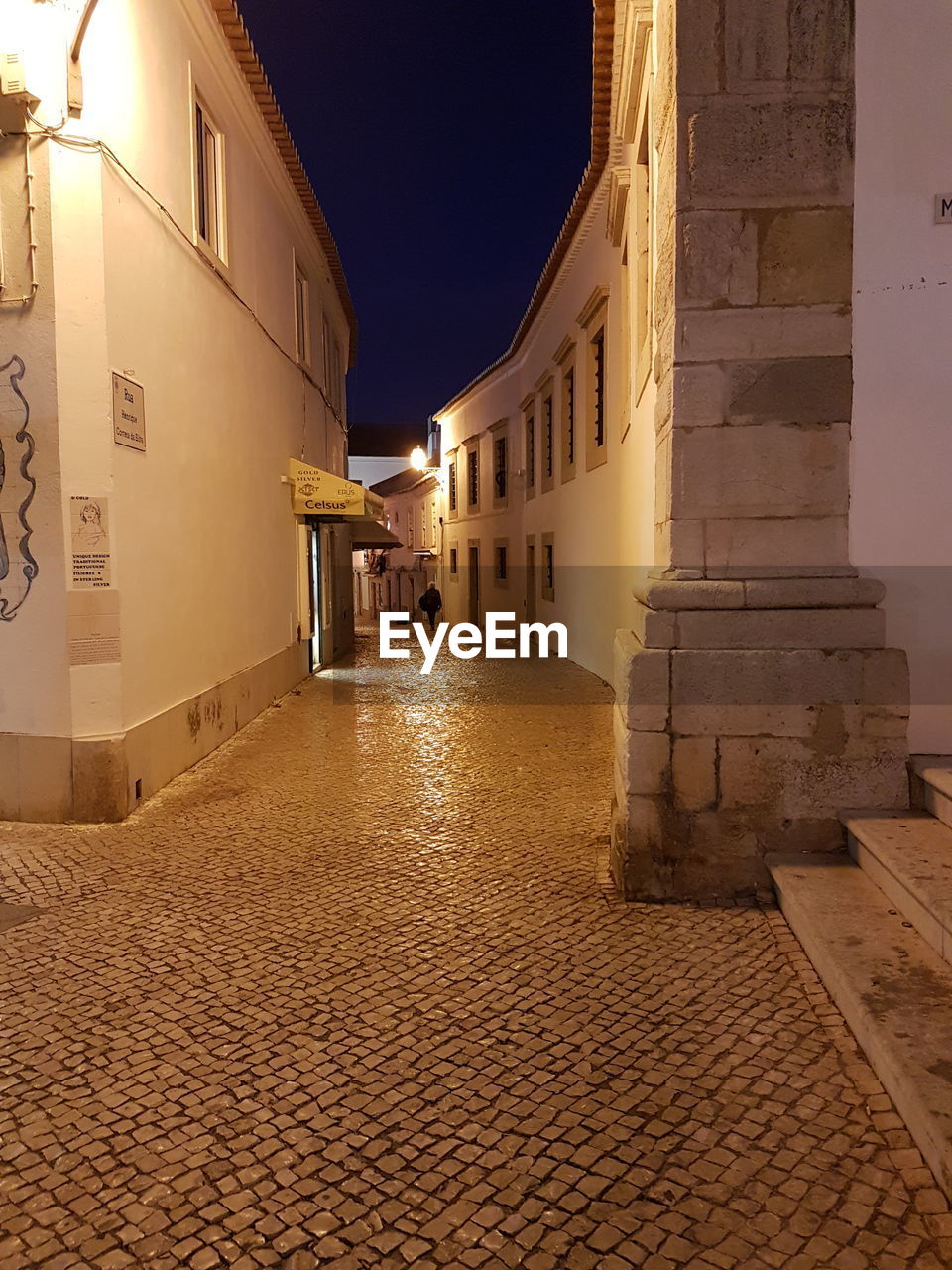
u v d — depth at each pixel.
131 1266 2.28
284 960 4.02
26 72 5.68
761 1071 3.07
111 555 6.21
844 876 4.19
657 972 3.81
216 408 8.84
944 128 4.37
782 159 4.41
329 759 8.30
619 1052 3.22
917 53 4.35
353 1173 2.62
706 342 4.49
